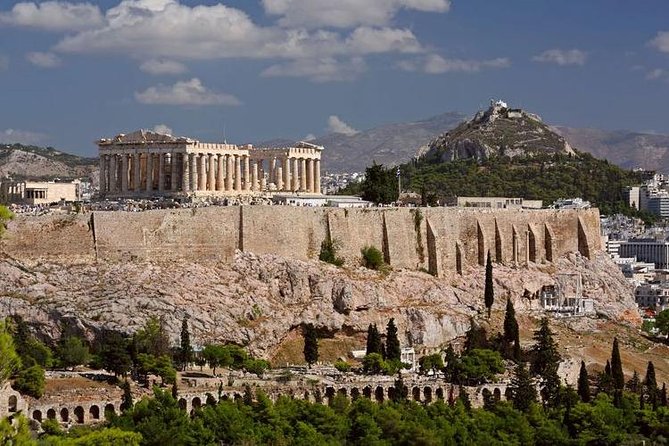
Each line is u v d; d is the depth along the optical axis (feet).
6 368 568.00
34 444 545.03
